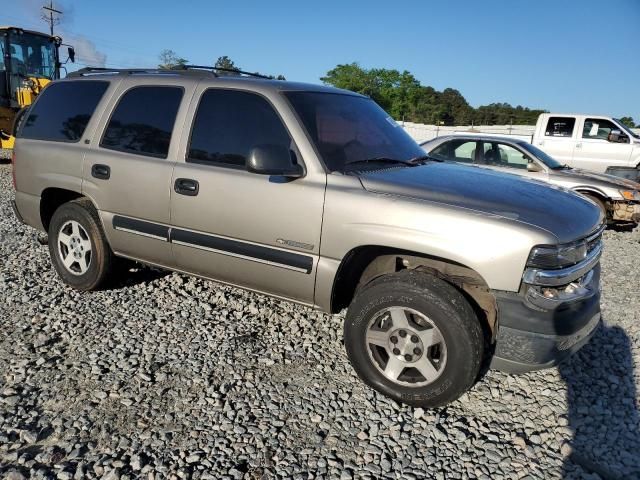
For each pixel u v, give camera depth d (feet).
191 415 9.87
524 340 9.33
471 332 9.49
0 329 12.96
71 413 9.78
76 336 12.71
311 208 10.71
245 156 11.76
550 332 9.30
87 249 14.87
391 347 10.37
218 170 11.95
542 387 11.35
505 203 9.96
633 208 27.89
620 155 42.22
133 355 11.93
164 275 16.70
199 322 13.70
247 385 10.96
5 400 10.06
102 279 14.85
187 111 12.72
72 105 15.06
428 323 9.85
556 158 44.75
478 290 10.19
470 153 30.94
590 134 43.70
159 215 12.91
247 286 12.21
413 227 9.78
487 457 9.08
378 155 12.14
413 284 9.84
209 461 8.70
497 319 9.49
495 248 9.19
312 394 10.73
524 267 9.11
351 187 10.57
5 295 14.97
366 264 11.31
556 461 9.06
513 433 9.77
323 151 11.16
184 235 12.59
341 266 10.62
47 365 11.37
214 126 12.32
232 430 9.50
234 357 12.06
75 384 10.73
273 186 11.16
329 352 12.49
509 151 30.09
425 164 12.74
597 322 10.70
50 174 14.93
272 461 8.77
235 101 12.18
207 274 12.75
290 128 11.32
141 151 13.33
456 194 10.18
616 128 42.70
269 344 12.73
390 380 10.43
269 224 11.23
